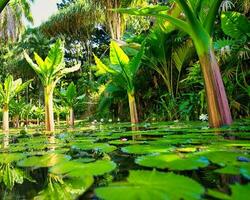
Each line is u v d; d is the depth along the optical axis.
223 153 0.83
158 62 5.58
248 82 3.76
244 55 3.26
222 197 0.42
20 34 13.16
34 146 1.38
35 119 10.25
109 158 0.89
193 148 0.99
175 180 0.51
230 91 3.58
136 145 1.15
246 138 1.33
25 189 0.58
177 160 0.73
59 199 0.49
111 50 4.06
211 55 2.00
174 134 1.68
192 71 4.20
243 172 0.59
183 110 4.51
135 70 4.22
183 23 2.05
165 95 5.20
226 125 1.93
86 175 0.63
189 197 0.42
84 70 13.40
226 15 3.25
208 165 0.73
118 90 6.08
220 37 4.62
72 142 1.50
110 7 8.99
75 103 6.07
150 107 6.24
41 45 14.84
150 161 0.74
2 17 12.33
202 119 3.91
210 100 1.97
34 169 0.78
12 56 16.59
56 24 12.02
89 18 11.36
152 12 2.12
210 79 1.97
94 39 16.08
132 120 4.32
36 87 15.97
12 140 1.98
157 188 0.45
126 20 9.32
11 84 5.12
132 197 0.41
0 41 13.14
